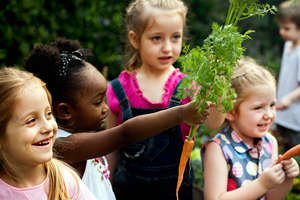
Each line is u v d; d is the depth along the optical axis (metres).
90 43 4.02
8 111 0.98
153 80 1.87
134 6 1.88
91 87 1.42
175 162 1.80
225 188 1.55
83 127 1.48
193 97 1.23
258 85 1.57
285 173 1.51
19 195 1.06
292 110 3.45
